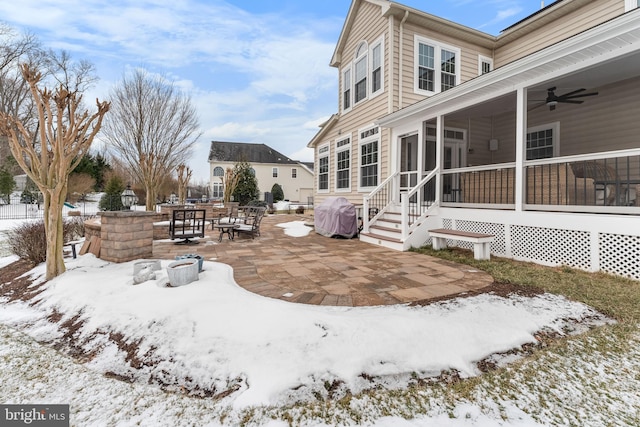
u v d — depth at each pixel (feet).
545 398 6.82
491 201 21.63
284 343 8.27
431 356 8.02
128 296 11.37
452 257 18.47
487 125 31.42
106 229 16.92
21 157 13.94
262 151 122.21
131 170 49.49
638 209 13.97
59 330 10.50
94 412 6.69
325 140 44.93
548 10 28.25
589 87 21.63
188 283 12.24
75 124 15.10
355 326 8.89
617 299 11.46
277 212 73.92
